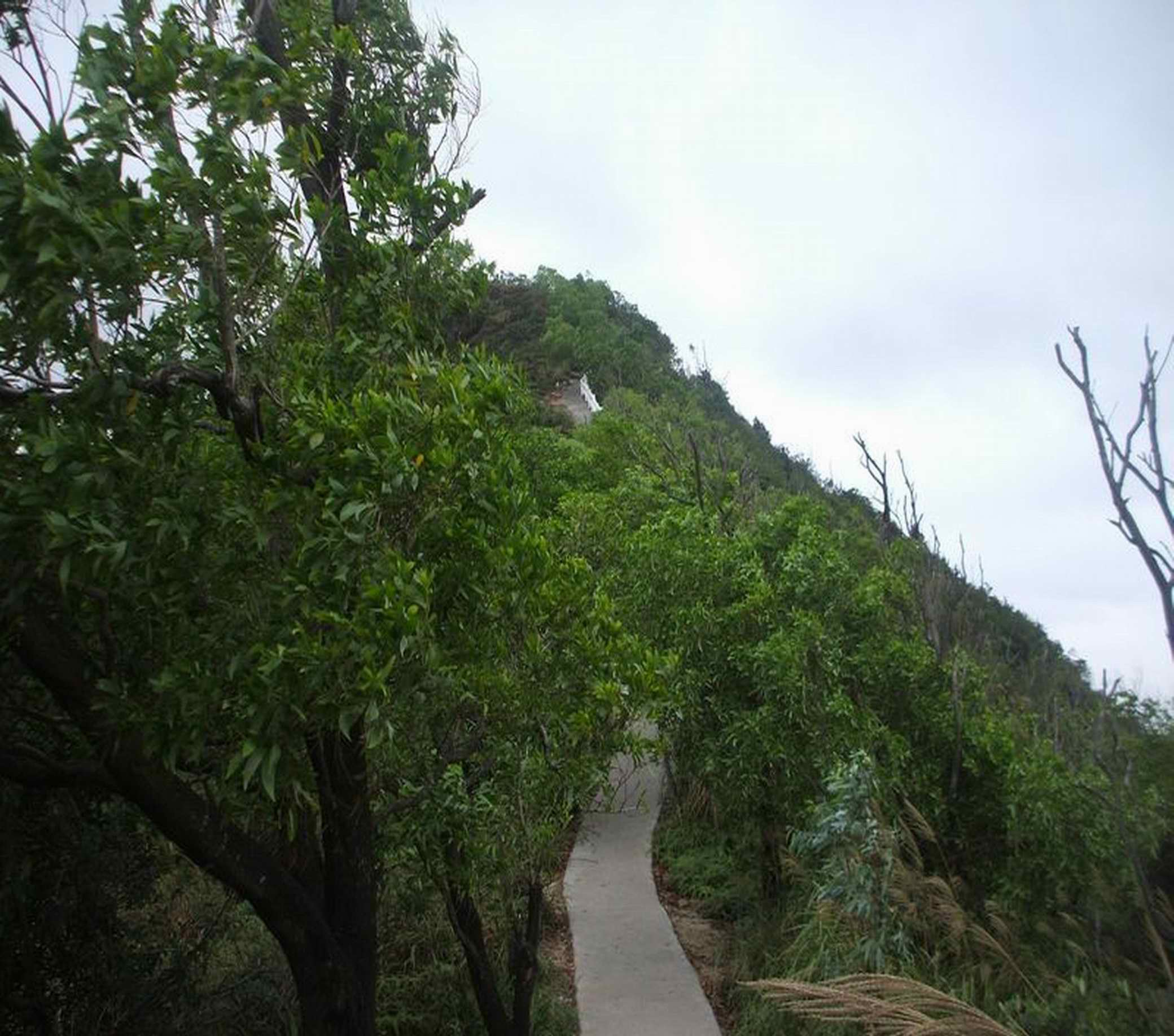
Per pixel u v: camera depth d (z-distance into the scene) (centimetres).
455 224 477
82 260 324
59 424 363
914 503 956
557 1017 768
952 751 798
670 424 2200
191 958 638
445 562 416
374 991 494
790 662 785
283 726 361
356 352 445
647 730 1183
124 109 349
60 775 425
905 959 598
